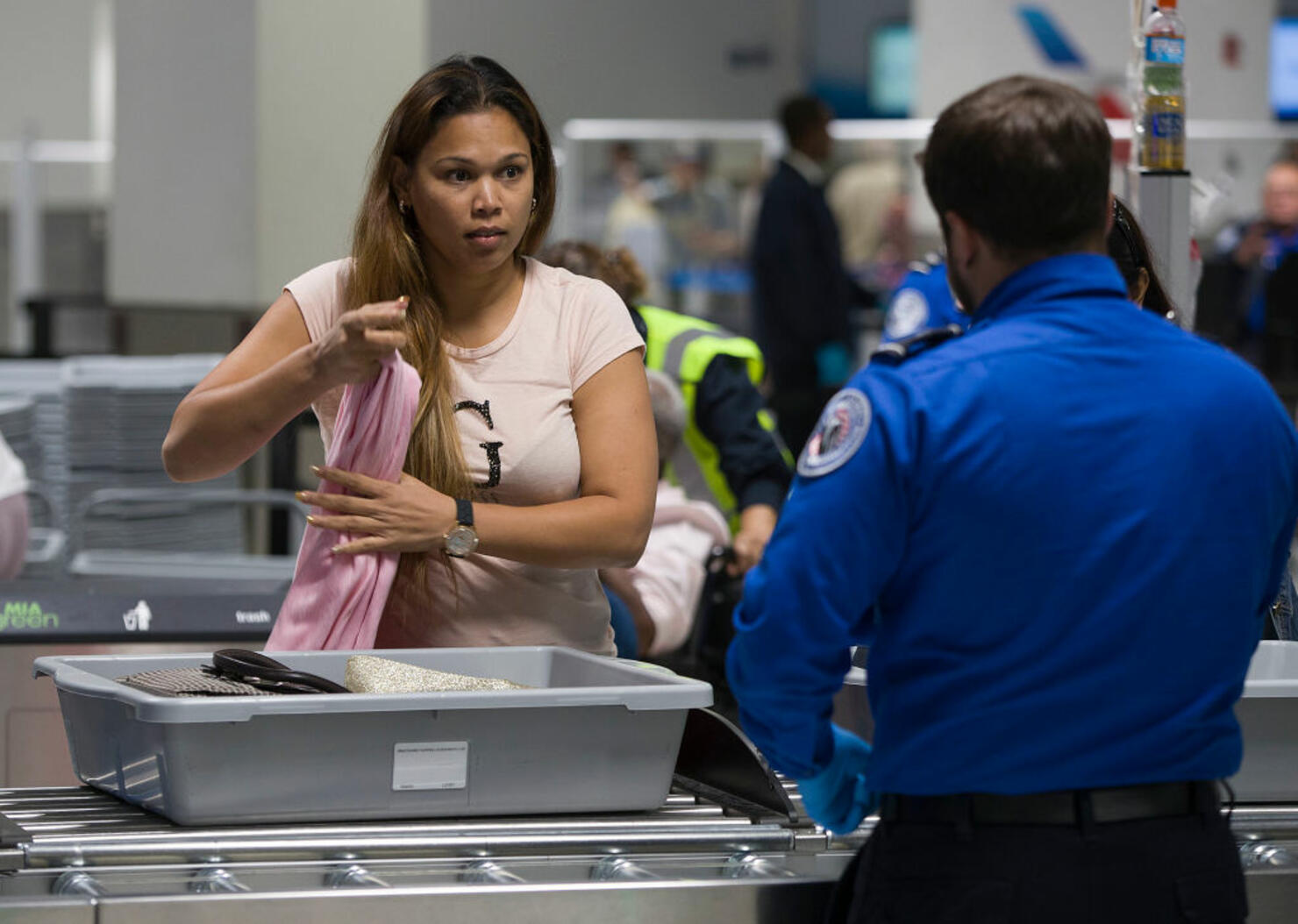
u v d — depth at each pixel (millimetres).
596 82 19500
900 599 2010
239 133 8406
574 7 18875
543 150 2842
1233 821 2469
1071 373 1975
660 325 4832
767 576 1967
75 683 2398
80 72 17922
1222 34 13734
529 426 2805
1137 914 1975
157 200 8766
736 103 20609
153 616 4137
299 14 8281
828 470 1954
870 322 12297
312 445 6980
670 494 4703
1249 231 11898
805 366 11047
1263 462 2035
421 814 2330
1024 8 14508
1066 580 1938
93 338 9219
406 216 2832
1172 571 1960
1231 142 13078
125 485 5812
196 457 2740
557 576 2867
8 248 13484
